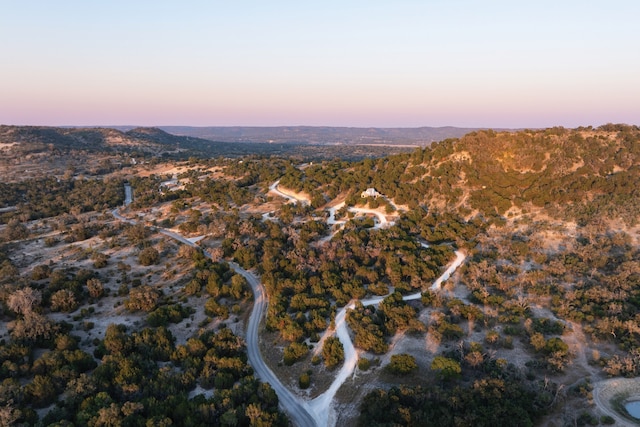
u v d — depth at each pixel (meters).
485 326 78.62
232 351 76.00
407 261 102.50
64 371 63.62
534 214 122.19
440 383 64.44
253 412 58.00
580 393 59.97
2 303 86.75
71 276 101.19
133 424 55.09
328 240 124.25
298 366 73.56
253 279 107.00
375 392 61.47
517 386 59.38
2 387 58.06
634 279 86.06
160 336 76.06
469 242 111.56
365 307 86.56
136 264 113.00
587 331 74.12
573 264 95.75
